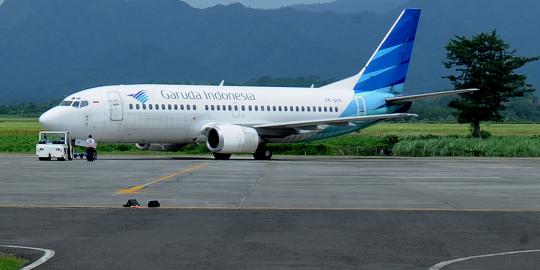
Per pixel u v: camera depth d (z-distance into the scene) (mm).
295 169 148250
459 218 73125
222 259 51688
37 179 116375
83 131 177500
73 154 182125
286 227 66438
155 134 186125
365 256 53188
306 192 98812
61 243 57438
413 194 97500
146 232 62906
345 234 62812
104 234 61719
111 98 180250
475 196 95312
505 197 94312
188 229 64688
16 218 70750
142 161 174875
